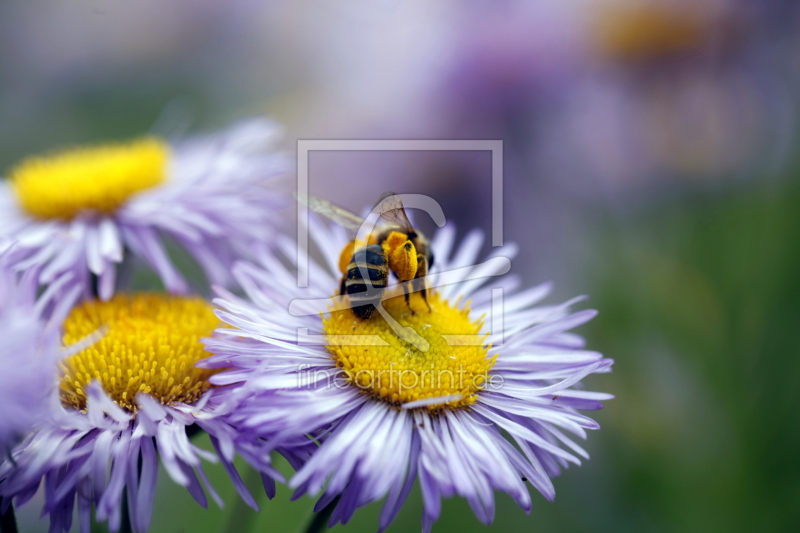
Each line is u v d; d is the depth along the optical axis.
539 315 0.16
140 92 0.27
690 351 0.18
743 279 0.18
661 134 0.19
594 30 0.19
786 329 0.17
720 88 0.19
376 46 0.22
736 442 0.17
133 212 0.17
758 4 0.18
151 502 0.14
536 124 0.20
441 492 0.14
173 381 0.15
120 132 0.26
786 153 0.18
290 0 0.28
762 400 0.17
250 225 0.17
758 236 0.18
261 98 0.27
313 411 0.14
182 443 0.14
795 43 0.18
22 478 0.14
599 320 0.18
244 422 0.14
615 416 0.18
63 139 0.25
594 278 0.19
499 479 0.14
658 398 0.18
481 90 0.19
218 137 0.18
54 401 0.14
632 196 0.19
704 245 0.18
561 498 0.18
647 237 0.19
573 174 0.19
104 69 0.27
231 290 0.17
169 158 0.18
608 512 0.17
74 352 0.14
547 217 0.19
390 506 0.14
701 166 0.19
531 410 0.15
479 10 0.20
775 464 0.17
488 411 0.15
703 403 0.17
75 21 0.27
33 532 0.17
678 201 0.19
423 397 0.15
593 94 0.19
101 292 0.15
